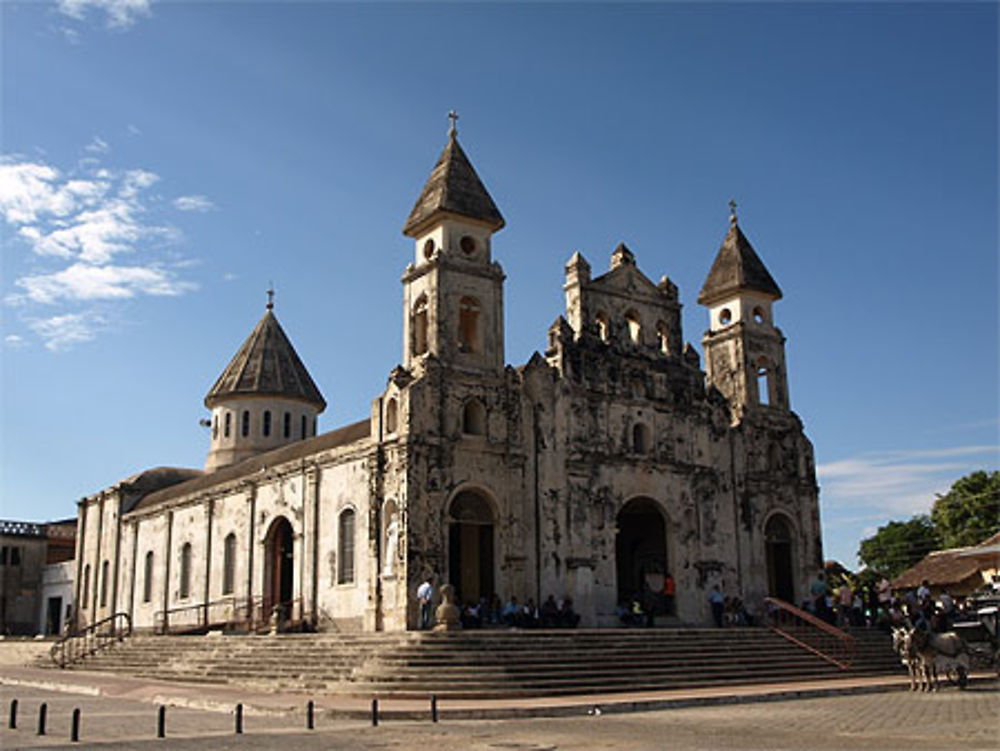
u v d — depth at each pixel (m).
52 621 69.38
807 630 38.75
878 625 41.31
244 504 47.88
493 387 39.97
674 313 47.03
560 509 40.06
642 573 47.44
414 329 40.94
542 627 36.84
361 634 32.31
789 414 49.78
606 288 44.72
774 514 47.62
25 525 72.38
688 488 44.53
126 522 59.53
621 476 42.34
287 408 61.78
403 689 26.77
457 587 41.00
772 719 22.06
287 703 24.41
